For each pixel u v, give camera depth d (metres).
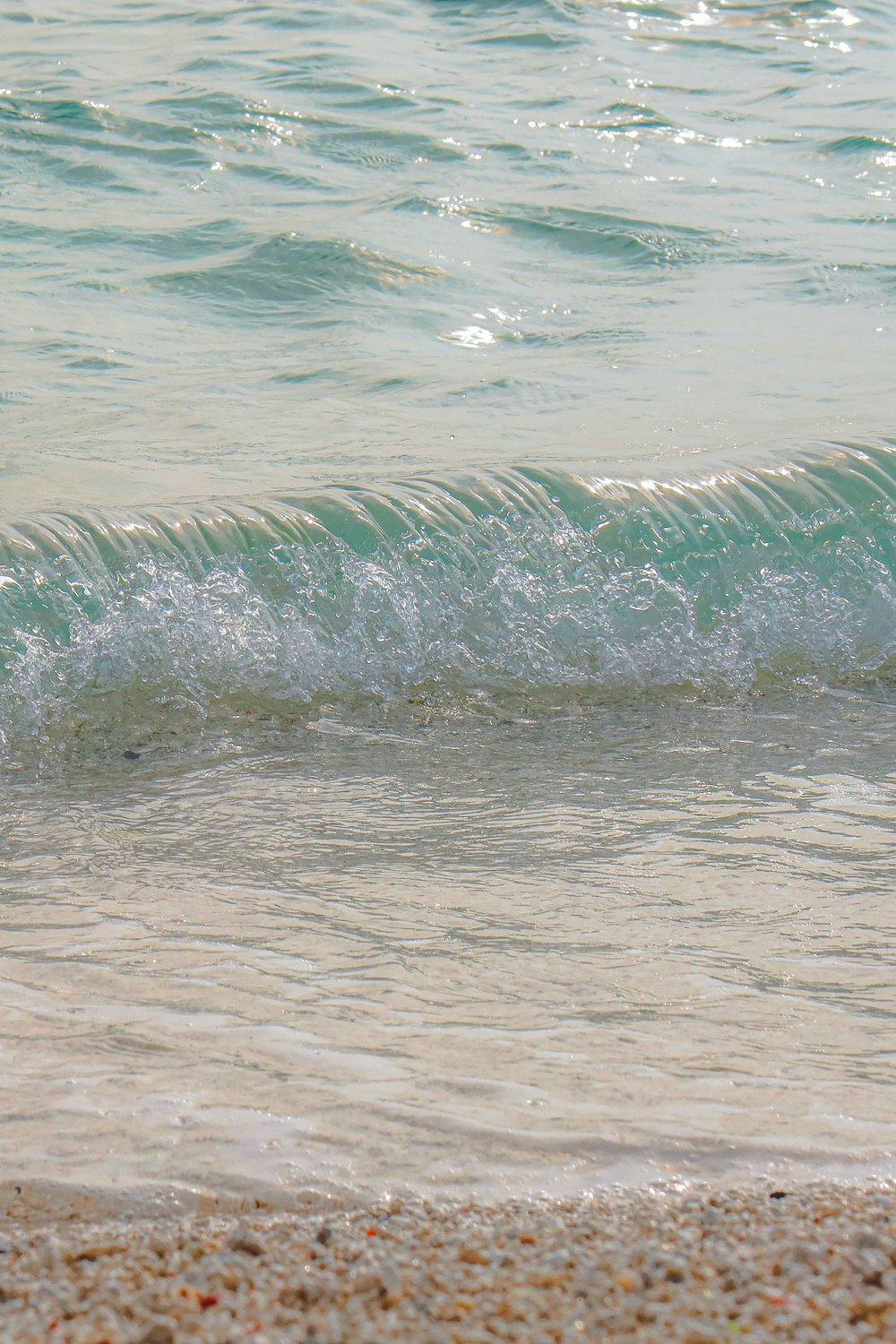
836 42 16.70
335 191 12.02
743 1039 3.30
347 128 13.48
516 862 4.44
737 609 6.57
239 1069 3.10
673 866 4.41
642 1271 2.34
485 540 6.54
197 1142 2.78
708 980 3.63
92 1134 2.81
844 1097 3.02
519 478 6.85
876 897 4.18
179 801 4.95
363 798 5.00
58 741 5.47
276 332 9.38
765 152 13.23
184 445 7.30
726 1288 2.30
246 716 5.77
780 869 4.38
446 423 7.70
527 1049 3.22
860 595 6.70
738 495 6.90
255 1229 2.50
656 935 3.91
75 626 5.94
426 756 5.44
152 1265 2.36
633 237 11.09
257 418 7.77
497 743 5.60
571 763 5.37
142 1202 2.58
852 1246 2.43
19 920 3.93
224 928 3.92
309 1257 2.40
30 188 11.95
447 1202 2.59
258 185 12.14
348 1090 3.00
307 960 3.72
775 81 15.38
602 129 13.71
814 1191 2.64
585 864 4.43
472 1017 3.40
